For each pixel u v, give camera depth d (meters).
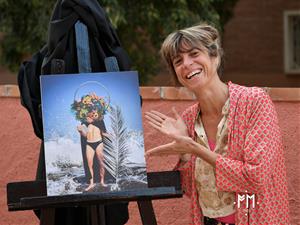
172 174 3.59
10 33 8.02
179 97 4.56
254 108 3.33
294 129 4.32
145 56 8.19
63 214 3.73
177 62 3.44
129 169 3.38
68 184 3.31
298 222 4.33
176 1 7.38
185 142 3.33
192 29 3.41
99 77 3.41
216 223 3.49
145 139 4.63
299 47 13.70
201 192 3.52
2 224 5.06
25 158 4.95
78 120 3.36
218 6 8.57
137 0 7.52
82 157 3.34
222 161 3.29
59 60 3.47
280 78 13.61
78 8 3.51
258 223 3.34
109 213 3.75
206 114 3.52
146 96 4.61
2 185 5.01
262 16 13.64
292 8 13.53
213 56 3.42
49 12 7.42
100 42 3.65
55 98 3.35
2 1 7.41
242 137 3.34
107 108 3.39
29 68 3.64
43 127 3.34
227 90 3.47
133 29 7.95
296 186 4.33
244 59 13.72
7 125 4.96
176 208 4.66
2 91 4.93
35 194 3.38
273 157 3.27
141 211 3.44
